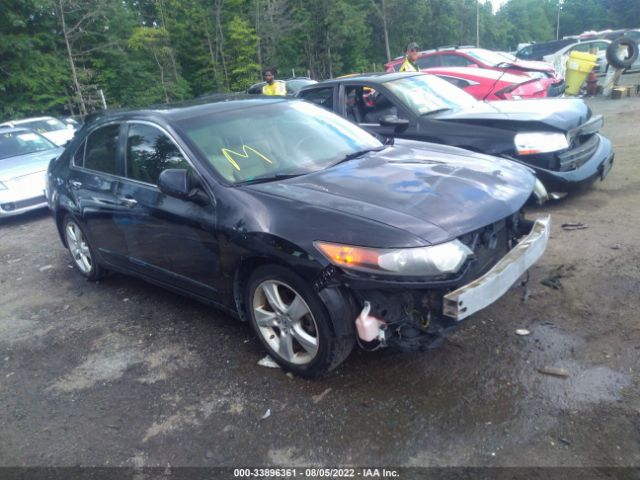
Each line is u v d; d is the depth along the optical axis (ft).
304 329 9.98
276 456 8.31
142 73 100.99
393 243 8.48
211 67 123.75
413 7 167.43
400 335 9.20
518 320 11.32
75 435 9.37
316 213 9.36
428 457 7.91
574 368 9.53
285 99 14.43
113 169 13.87
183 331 12.73
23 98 79.71
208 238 10.81
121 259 14.24
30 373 11.69
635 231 15.28
